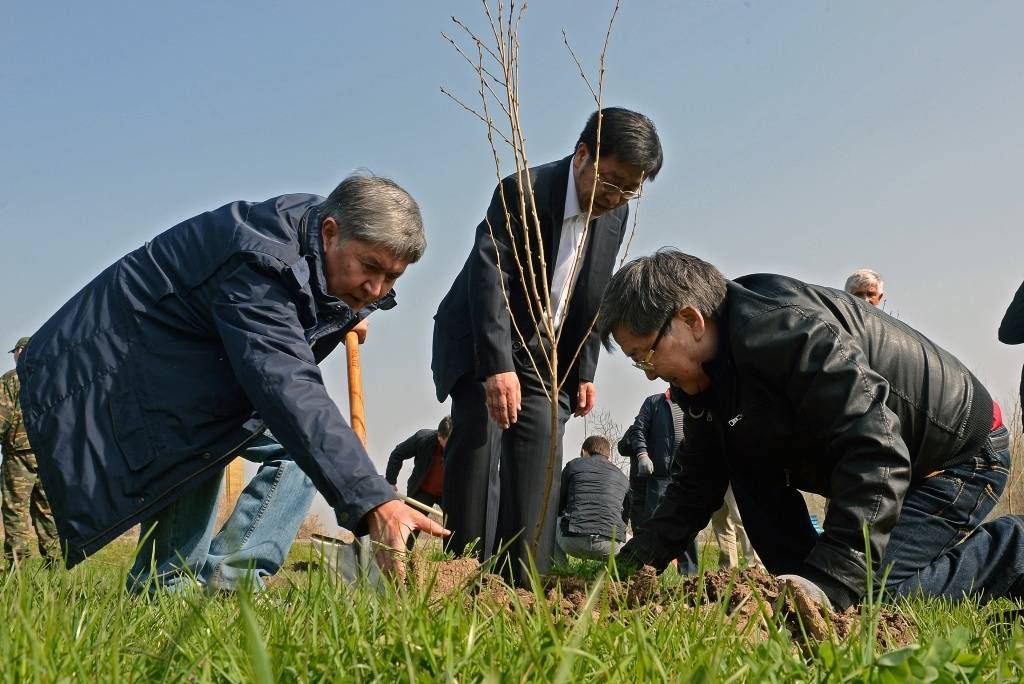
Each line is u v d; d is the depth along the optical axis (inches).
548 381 180.1
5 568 105.4
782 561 143.6
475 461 177.0
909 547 137.6
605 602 78.2
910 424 133.0
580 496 298.4
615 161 165.9
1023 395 209.9
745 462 137.3
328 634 71.3
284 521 152.7
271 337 116.5
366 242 124.4
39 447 127.9
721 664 66.9
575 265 140.2
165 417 127.9
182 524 140.1
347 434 109.0
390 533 103.3
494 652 69.6
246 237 124.3
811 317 122.1
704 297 125.9
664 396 344.5
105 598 78.2
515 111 131.8
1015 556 137.5
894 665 62.2
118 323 131.0
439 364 184.4
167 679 60.4
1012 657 69.5
